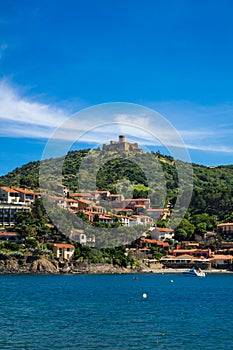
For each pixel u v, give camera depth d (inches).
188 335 1879.9
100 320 2202.3
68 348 1633.9
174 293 3636.8
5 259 5487.2
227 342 1764.3
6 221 6274.6
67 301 2970.0
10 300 2987.2
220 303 2977.4
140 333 1904.5
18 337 1795.0
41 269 5477.4
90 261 5679.1
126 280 4879.4
